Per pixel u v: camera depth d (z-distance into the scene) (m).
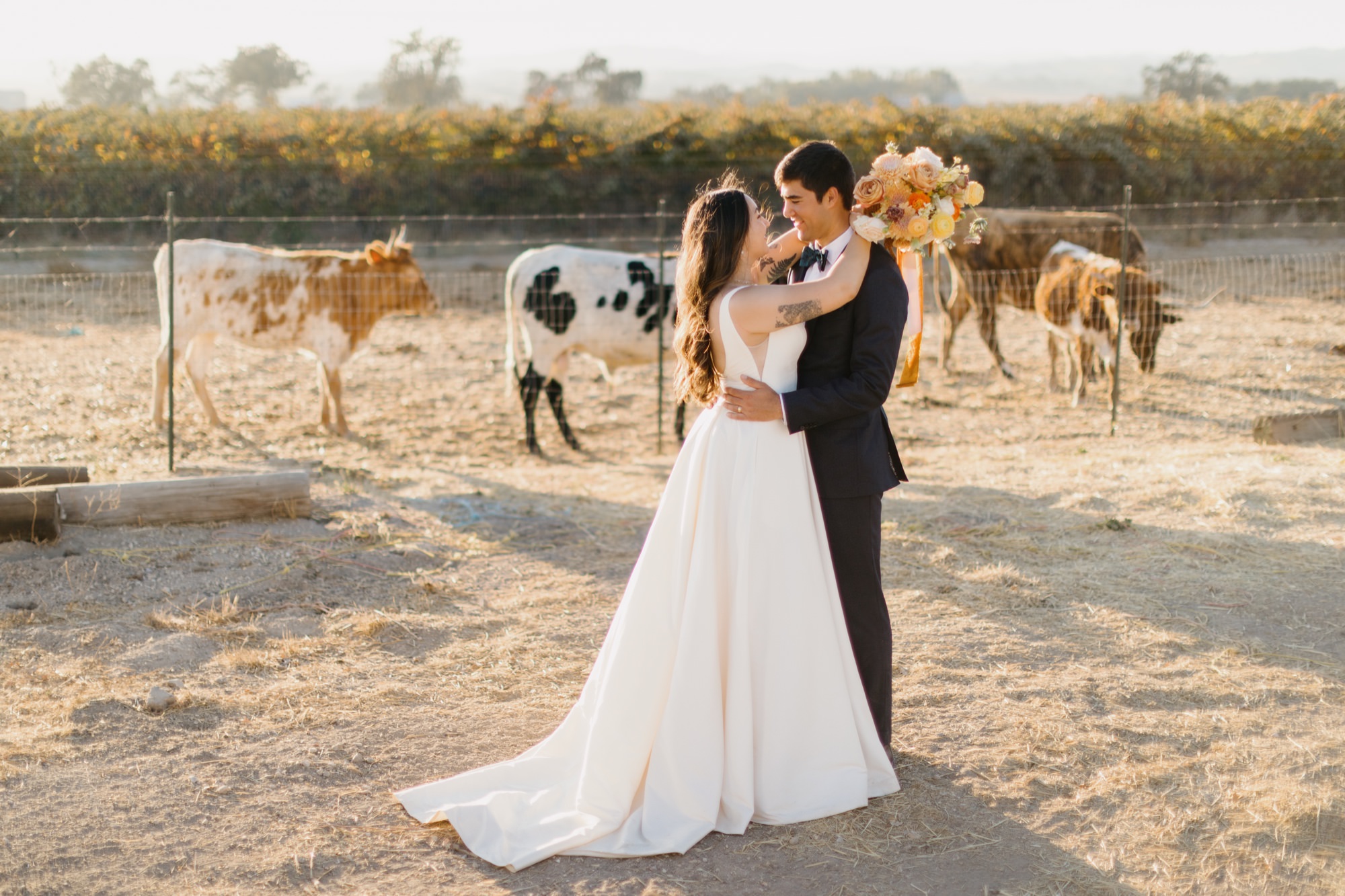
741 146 21.83
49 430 8.34
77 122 21.67
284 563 5.29
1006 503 6.40
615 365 8.85
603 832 2.88
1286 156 21.86
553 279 8.28
